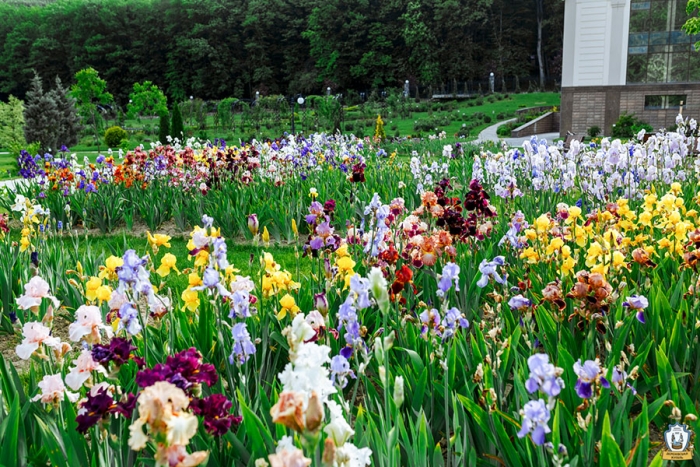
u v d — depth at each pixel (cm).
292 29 8381
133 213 1061
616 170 728
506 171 795
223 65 8362
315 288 447
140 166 1127
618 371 297
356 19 7700
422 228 477
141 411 154
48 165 1237
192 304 355
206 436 273
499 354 329
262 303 416
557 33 7212
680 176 841
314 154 1310
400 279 351
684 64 3250
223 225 918
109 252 847
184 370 211
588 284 333
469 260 501
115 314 312
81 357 248
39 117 2939
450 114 5341
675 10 3219
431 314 328
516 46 7356
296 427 153
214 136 4606
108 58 8638
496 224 630
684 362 358
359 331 312
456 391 345
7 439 265
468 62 7219
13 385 329
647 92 3341
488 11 7262
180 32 8575
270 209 873
